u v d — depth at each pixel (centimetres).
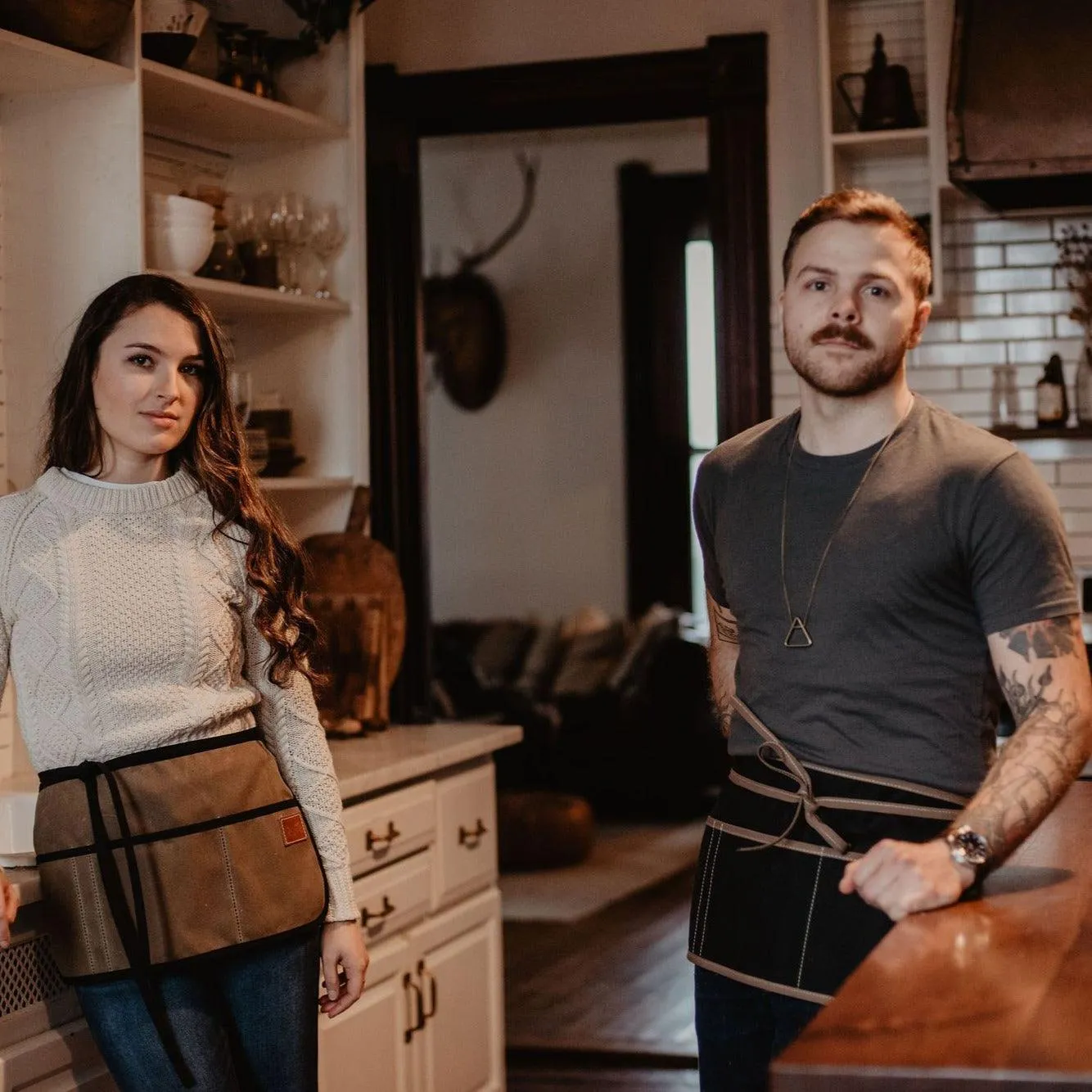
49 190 311
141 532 221
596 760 784
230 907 216
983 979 140
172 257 324
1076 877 180
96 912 212
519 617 954
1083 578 416
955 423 202
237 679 231
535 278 952
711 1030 211
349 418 389
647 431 925
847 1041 125
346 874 234
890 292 198
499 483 959
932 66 409
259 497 234
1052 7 392
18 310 313
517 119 461
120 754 215
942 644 197
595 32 449
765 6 439
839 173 430
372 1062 307
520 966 521
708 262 919
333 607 361
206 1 379
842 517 201
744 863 206
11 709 303
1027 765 176
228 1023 223
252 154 392
